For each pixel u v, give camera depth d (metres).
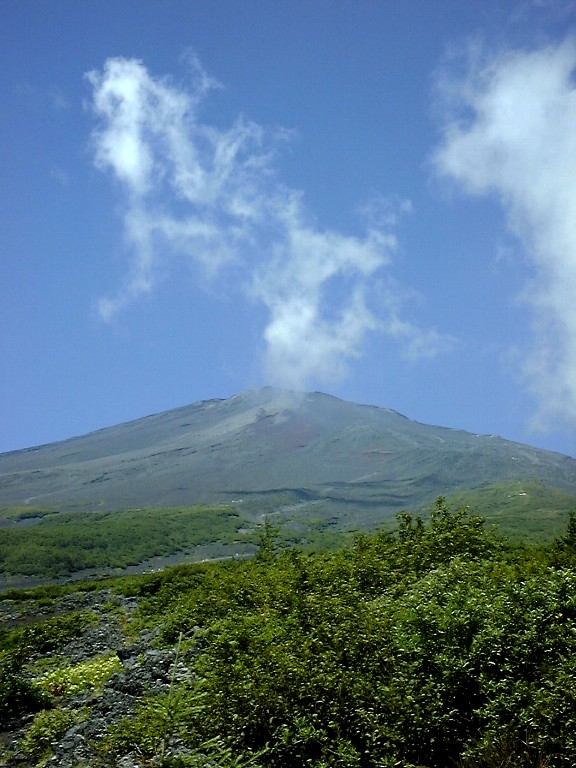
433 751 10.20
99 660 21.97
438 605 13.90
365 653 12.37
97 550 169.25
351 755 9.98
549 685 10.24
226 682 11.81
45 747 14.74
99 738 14.09
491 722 10.12
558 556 20.20
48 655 25.36
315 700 10.98
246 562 36.72
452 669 11.37
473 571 16.97
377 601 16.59
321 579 20.80
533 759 9.48
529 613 12.52
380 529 28.00
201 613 23.36
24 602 40.91
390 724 10.45
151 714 12.70
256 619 15.96
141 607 30.78
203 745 10.23
